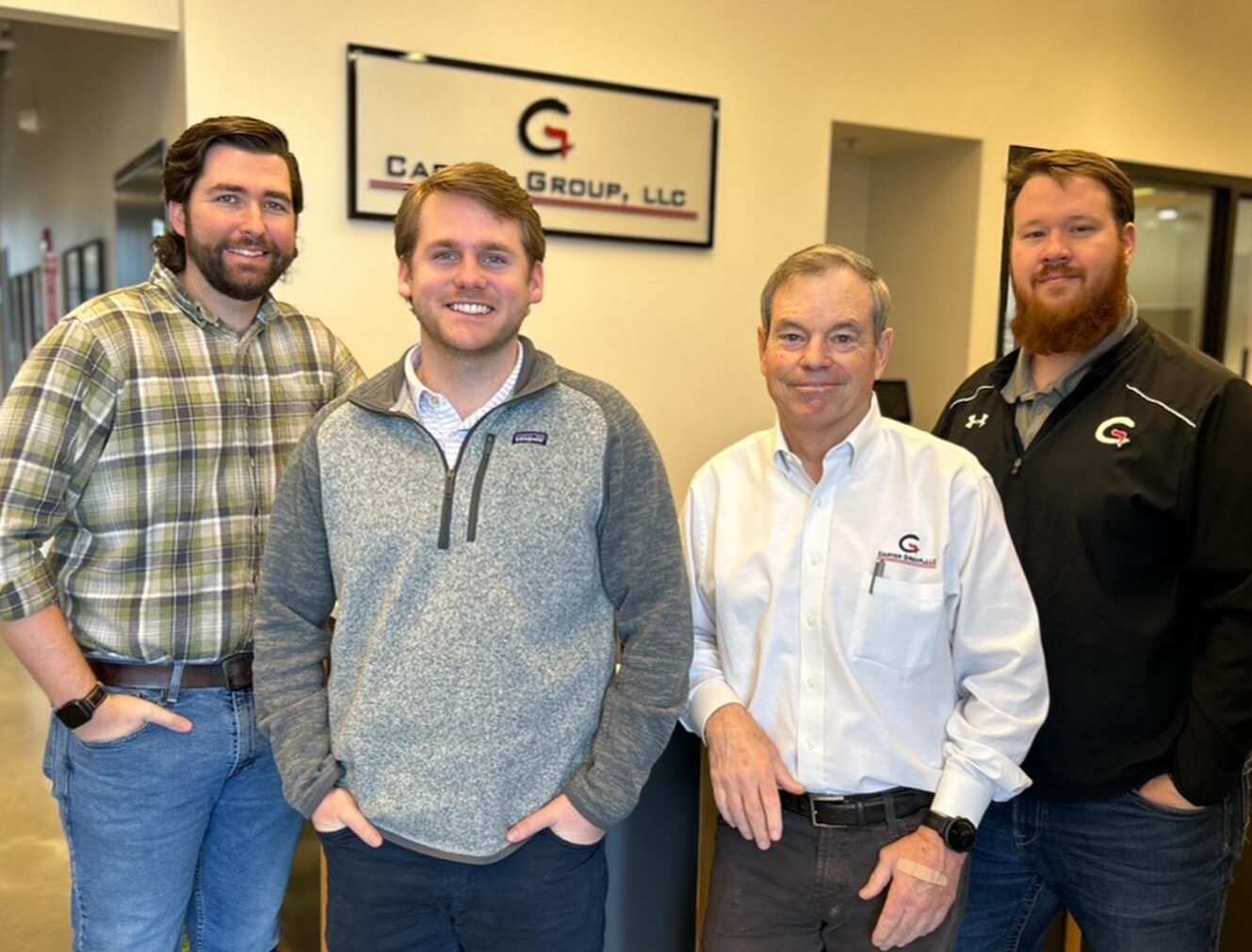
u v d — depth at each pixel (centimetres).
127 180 407
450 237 128
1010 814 161
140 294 158
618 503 135
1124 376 156
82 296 546
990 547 146
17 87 721
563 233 364
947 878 138
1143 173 455
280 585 141
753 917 147
